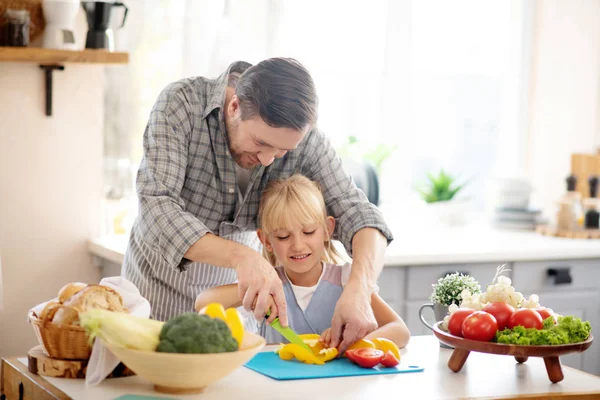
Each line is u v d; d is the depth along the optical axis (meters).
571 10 3.65
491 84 3.67
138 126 2.88
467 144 3.67
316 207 1.90
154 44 2.86
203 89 1.81
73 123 2.73
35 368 1.42
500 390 1.41
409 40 3.49
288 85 1.55
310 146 1.93
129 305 1.50
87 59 2.48
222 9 2.78
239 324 1.34
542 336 1.45
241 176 1.91
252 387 1.37
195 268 1.95
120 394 1.31
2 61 2.56
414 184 3.58
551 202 3.67
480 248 2.87
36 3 2.54
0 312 2.67
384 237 1.89
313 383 1.41
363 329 1.58
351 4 3.36
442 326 1.60
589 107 3.69
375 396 1.35
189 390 1.33
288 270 2.00
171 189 1.70
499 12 3.65
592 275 3.05
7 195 2.65
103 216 2.84
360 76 3.42
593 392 1.42
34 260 2.71
